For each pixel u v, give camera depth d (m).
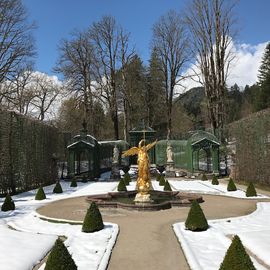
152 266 9.48
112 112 50.09
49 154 32.66
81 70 48.91
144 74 60.28
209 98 39.75
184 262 9.74
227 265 7.47
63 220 15.11
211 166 39.00
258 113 26.56
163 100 59.06
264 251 10.32
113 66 49.94
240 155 30.36
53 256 7.72
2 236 12.27
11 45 37.25
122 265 9.57
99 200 19.73
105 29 49.78
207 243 11.32
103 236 12.30
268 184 25.31
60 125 57.22
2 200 21.44
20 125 26.31
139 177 19.12
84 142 34.97
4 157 23.69
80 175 36.72
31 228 13.88
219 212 17.03
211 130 39.81
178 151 42.91
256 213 16.41
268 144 25.11
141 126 51.44
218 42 38.78
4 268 9.21
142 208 17.42
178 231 12.77
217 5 38.78
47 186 30.48
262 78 74.19
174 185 28.84
